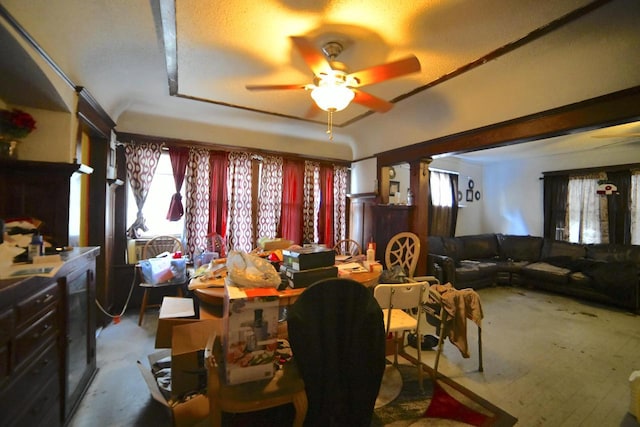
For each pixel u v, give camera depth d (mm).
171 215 3670
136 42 1980
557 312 3631
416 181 3812
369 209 4586
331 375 1129
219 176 3982
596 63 2000
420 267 3754
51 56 1776
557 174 5309
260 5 1614
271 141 4344
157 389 1653
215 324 1738
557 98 2324
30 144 2045
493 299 4156
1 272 1305
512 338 2869
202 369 1662
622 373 2254
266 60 2230
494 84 2514
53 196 2143
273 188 4359
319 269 1765
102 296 2938
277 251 2244
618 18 1668
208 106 3260
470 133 3086
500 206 6219
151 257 3582
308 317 1116
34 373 1295
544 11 1630
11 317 1137
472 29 1803
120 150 3408
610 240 4676
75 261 1688
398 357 2455
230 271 1566
